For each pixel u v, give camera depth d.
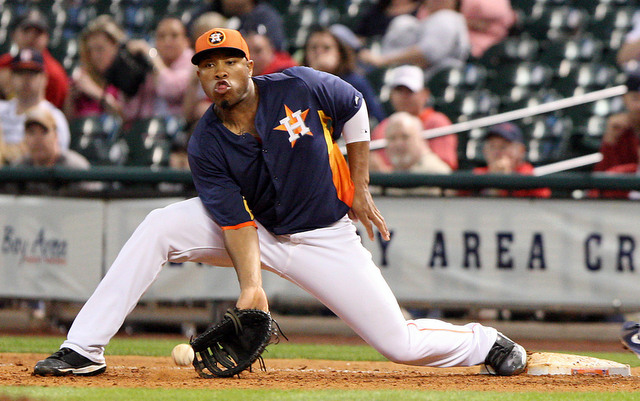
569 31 38.66
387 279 24.06
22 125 29.58
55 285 25.30
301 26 39.69
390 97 32.56
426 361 13.04
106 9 44.16
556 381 12.92
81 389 11.10
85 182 25.23
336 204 12.56
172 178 24.59
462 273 23.94
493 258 23.94
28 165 26.61
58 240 25.31
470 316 25.14
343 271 12.51
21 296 25.53
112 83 33.41
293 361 17.45
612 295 23.62
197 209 12.50
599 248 23.67
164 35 33.06
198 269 24.58
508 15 37.75
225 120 12.14
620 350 21.83
